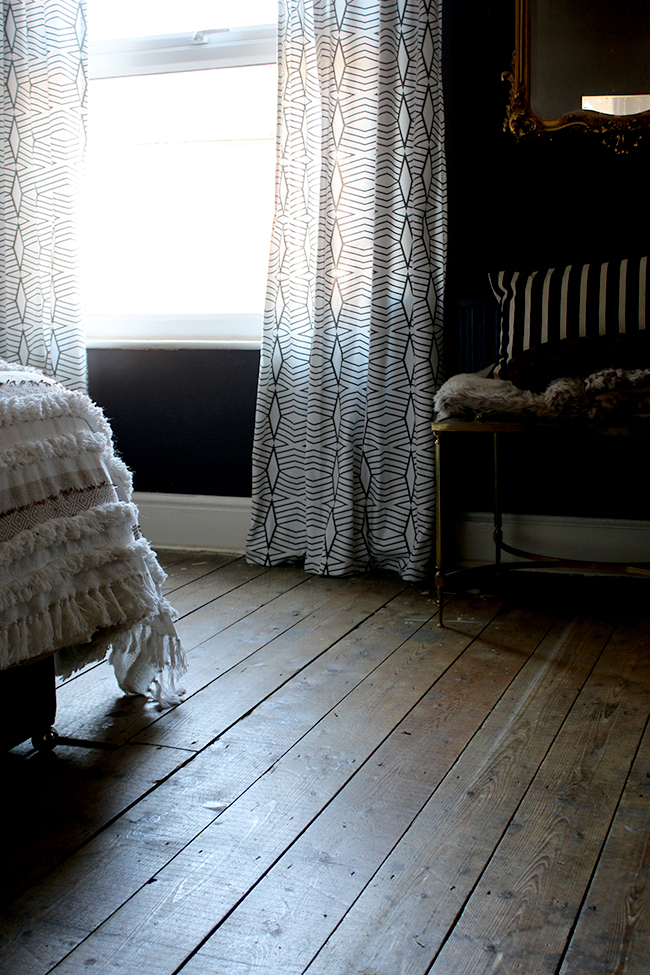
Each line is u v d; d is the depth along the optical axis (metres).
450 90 2.88
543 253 2.85
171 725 1.87
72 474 1.65
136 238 3.53
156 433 3.44
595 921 1.22
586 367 2.31
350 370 2.97
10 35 3.22
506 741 1.76
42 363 3.36
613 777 1.61
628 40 2.68
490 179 2.88
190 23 3.33
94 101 3.48
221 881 1.33
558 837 1.42
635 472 2.86
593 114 2.72
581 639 2.35
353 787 1.60
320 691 2.03
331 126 2.90
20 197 3.29
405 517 3.00
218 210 3.43
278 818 1.50
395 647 2.31
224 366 3.32
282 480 3.13
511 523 3.00
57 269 3.30
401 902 1.27
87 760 1.72
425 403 2.88
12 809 1.54
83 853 1.41
